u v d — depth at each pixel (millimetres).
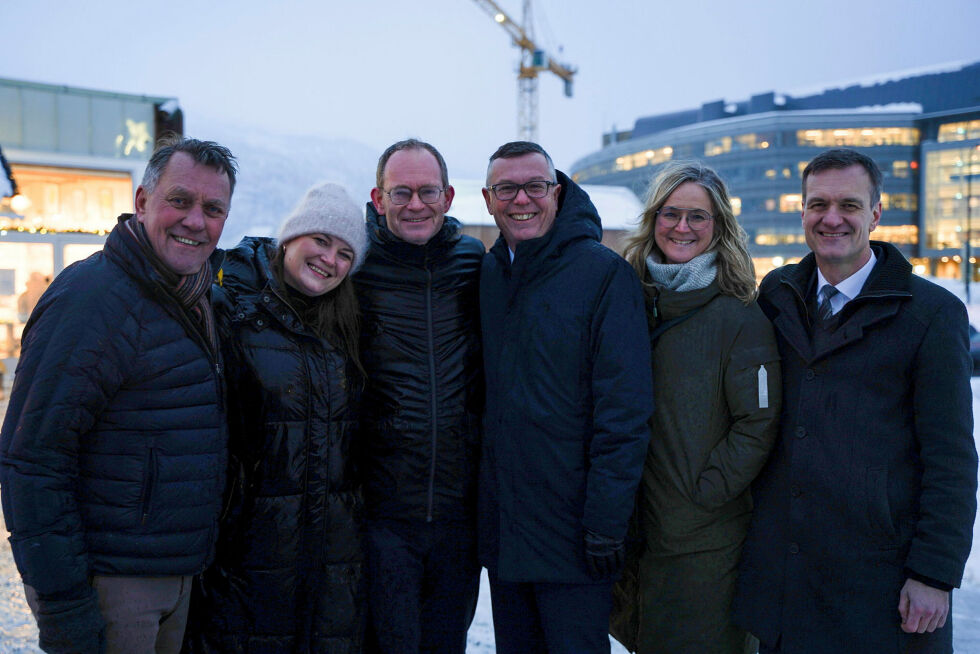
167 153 1677
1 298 11531
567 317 2062
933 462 1722
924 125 61531
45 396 1524
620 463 1946
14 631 2955
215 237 1733
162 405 1671
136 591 1692
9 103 14992
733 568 2100
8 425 1550
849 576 1820
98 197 16047
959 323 1740
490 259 2295
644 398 1983
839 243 1876
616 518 1942
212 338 1816
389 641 2244
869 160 1872
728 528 2102
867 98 68438
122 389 1638
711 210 2107
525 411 2098
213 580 1987
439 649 2363
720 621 2100
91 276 1624
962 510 1684
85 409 1565
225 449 1823
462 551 2336
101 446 1631
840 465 1832
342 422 2068
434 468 2219
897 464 1797
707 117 74875
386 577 2240
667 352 2104
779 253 62812
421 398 2209
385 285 2250
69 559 1542
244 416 1965
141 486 1650
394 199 2191
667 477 2090
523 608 2283
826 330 1896
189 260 1696
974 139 58344
